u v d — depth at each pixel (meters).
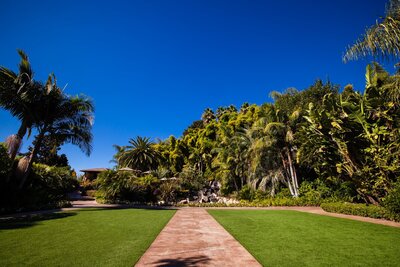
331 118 13.23
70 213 11.98
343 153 13.38
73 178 30.33
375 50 6.66
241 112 44.16
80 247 5.32
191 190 29.33
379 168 11.69
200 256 4.84
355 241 6.10
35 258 4.52
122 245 5.54
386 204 10.02
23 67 13.40
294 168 20.42
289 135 19.47
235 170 28.64
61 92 14.76
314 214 12.37
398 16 6.46
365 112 12.34
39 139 14.20
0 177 12.09
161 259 4.62
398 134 11.27
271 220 10.02
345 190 16.70
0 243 5.64
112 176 22.41
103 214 11.69
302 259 4.62
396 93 8.12
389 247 5.51
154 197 23.42
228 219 10.41
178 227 8.23
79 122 15.30
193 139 49.38
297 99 24.30
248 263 4.41
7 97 12.90
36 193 14.02
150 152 41.03
